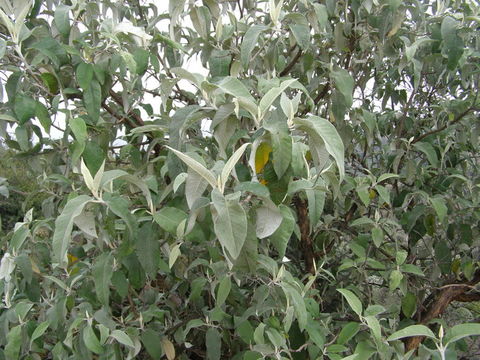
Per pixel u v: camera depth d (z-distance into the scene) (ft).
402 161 5.87
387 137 6.25
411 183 5.81
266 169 2.88
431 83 6.06
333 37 5.09
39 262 4.37
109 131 4.60
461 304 7.63
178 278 4.53
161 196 3.37
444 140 5.81
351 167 5.94
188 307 4.74
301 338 3.90
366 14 5.03
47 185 5.45
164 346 4.06
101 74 3.81
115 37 3.81
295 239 6.01
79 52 3.93
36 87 4.06
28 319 4.41
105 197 2.85
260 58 5.12
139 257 3.15
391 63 6.02
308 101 4.12
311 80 4.96
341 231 5.92
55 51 3.68
